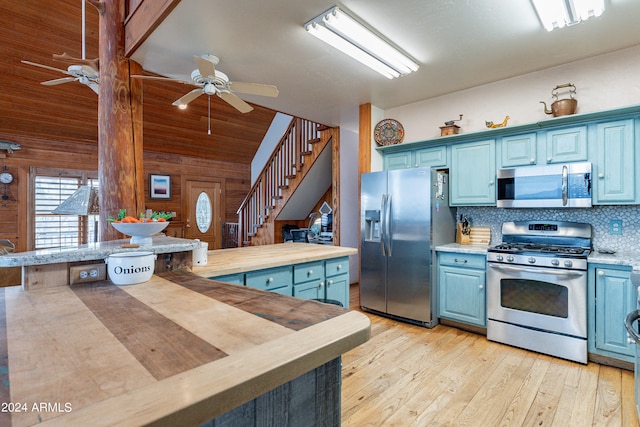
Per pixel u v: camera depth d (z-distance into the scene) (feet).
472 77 10.80
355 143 17.90
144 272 4.81
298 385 2.78
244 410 2.42
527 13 7.29
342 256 9.88
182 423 1.80
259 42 8.31
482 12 7.25
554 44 8.72
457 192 11.64
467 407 6.66
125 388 1.98
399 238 11.77
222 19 7.28
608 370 8.09
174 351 2.49
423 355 9.05
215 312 3.40
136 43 8.23
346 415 6.44
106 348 2.54
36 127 16.26
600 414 6.37
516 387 7.38
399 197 11.80
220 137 22.70
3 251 8.28
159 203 21.34
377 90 11.82
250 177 26.53
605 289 8.19
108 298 3.96
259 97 12.52
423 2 6.88
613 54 9.17
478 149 11.11
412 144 12.45
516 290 9.50
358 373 8.07
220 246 24.52
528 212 10.95
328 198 20.52
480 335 10.52
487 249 10.11
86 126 17.35
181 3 6.72
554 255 8.82
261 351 2.48
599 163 8.90
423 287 11.18
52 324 3.08
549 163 9.73
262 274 7.49
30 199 16.35
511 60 9.61
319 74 10.36
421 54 9.18
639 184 8.35
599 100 9.37
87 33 13.85
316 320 3.15
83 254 4.78
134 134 8.91
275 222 19.45
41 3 12.49
